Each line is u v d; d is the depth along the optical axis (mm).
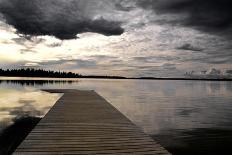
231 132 8383
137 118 11070
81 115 7023
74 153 3811
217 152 6336
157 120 10594
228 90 38281
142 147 4156
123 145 4246
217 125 9570
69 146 4133
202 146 6789
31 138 4555
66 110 7914
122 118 6605
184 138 7617
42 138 4562
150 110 13648
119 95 24359
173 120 10625
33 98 18312
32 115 10852
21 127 8539
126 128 5461
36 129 5258
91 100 10867
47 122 6004
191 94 27828
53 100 16969
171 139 7500
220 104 17141
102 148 4070
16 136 7438
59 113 7324
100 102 10117
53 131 5098
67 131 5129
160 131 8531
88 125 5719
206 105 16406
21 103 15117
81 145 4203
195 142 7184
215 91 35250
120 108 14359
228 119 10922
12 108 12914
